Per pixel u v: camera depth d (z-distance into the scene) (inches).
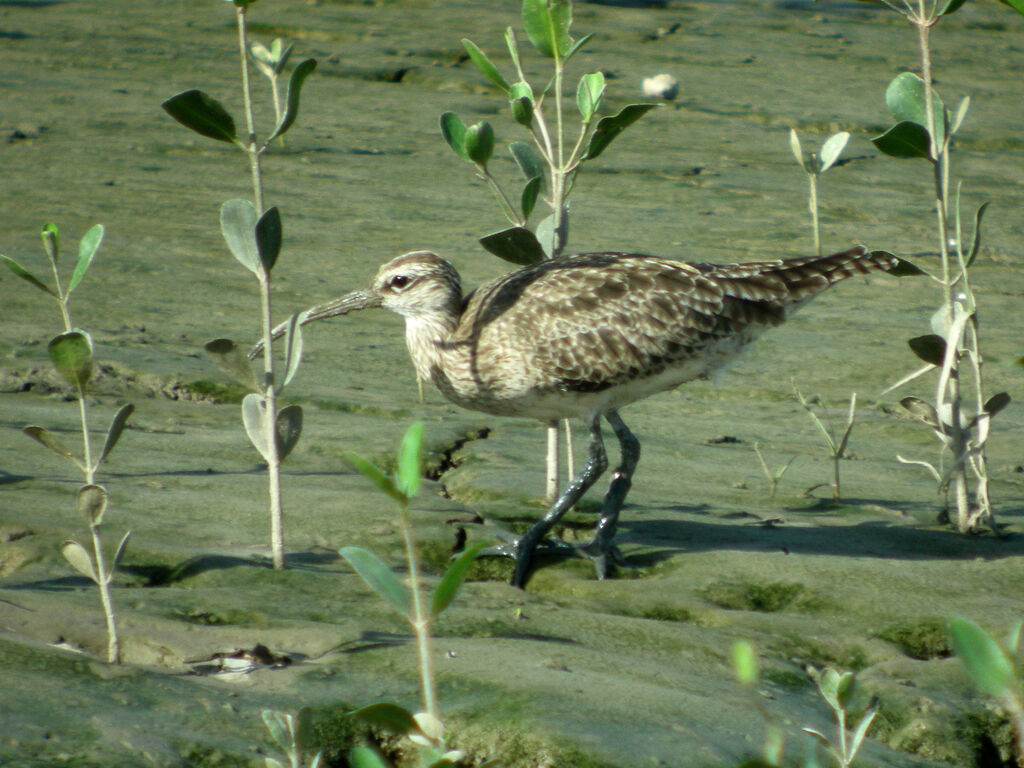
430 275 415.5
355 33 1169.4
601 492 421.1
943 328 397.1
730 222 767.7
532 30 413.4
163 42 1130.0
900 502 422.6
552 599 323.6
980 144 968.3
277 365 540.7
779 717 252.2
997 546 377.7
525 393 394.0
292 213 761.0
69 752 213.8
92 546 328.2
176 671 261.0
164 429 452.8
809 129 981.8
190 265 666.2
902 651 301.3
